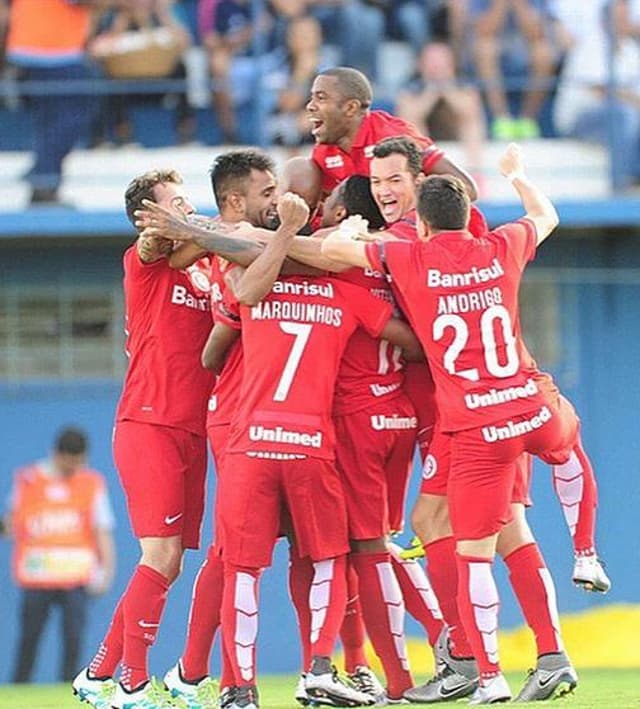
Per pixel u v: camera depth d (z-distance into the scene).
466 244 27.03
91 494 52.25
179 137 54.72
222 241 27.03
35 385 57.34
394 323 27.66
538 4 54.62
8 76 53.81
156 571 27.95
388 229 28.12
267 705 30.27
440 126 54.25
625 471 57.03
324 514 27.34
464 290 26.83
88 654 55.94
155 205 27.23
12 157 54.97
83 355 57.47
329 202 28.94
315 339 27.12
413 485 52.97
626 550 56.81
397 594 28.83
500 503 26.97
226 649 27.44
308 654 29.03
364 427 28.25
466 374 26.80
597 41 54.88
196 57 54.41
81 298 57.41
